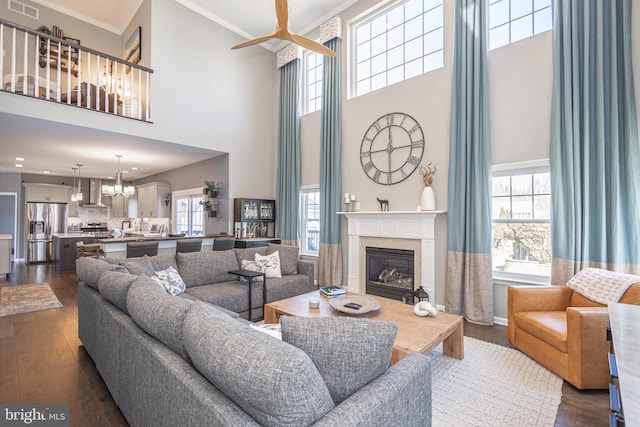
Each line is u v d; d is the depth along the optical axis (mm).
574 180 3168
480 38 3893
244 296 3619
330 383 1169
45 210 8688
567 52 3248
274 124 7020
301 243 6449
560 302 2963
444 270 4238
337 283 5383
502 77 3785
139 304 1736
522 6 3758
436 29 4535
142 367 1593
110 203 10211
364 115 5223
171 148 5742
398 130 4777
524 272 3721
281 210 6520
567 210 3203
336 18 5504
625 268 2930
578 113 3164
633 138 2928
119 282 2125
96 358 2395
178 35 5449
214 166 6574
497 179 3939
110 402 2121
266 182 6836
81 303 2842
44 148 5707
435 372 2545
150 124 5039
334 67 5602
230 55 6227
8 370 2533
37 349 2936
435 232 4316
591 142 3115
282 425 952
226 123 6121
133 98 5199
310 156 6195
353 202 5320
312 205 6297
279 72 6902
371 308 2668
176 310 1494
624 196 2973
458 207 3992
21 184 8844
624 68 3012
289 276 4379
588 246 3088
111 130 4605
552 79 3416
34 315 3943
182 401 1232
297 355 1000
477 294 3797
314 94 6387
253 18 5984
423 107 4504
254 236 6410
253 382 960
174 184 8031
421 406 1339
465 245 3941
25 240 8500
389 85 4906
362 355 1186
